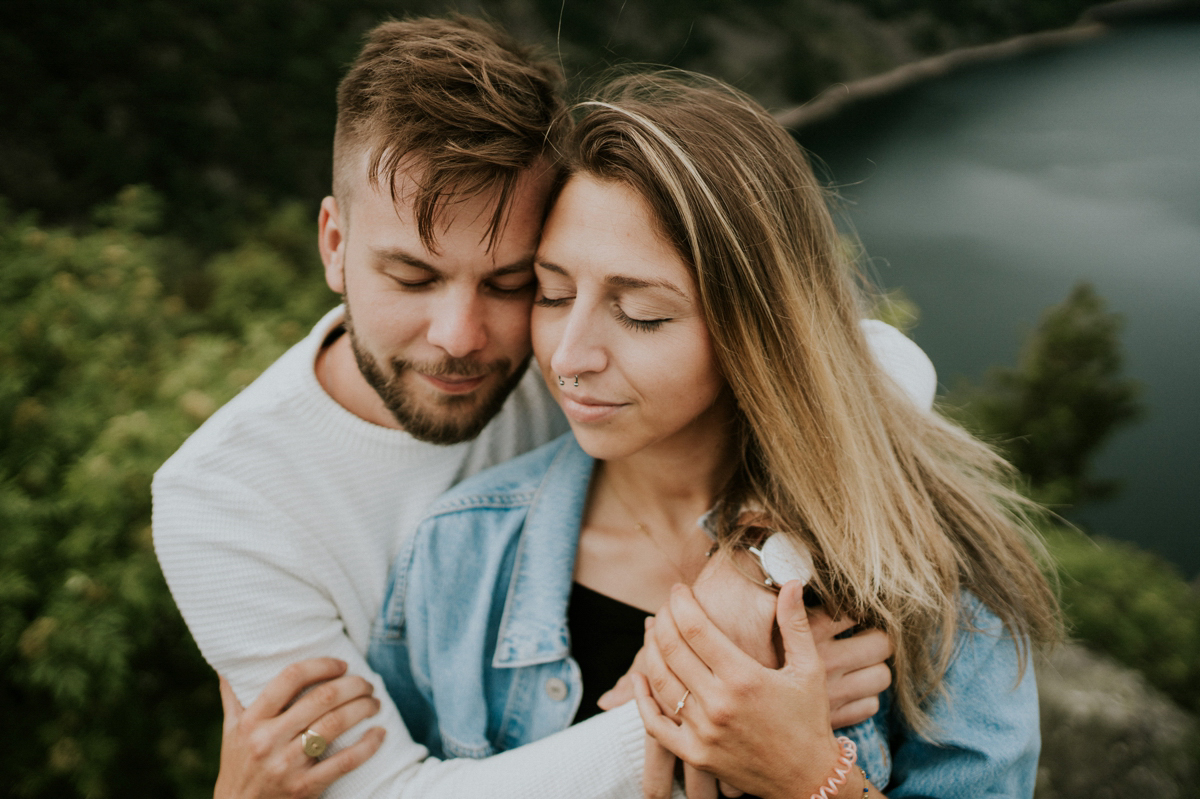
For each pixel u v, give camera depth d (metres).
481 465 1.66
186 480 1.38
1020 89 27.70
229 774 1.37
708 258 1.13
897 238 19.67
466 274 1.25
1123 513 12.18
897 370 1.74
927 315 17.02
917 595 1.29
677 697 1.17
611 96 1.29
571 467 1.50
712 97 1.25
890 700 1.39
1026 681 1.40
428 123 1.18
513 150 1.18
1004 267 18.61
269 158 15.08
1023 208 20.89
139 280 4.54
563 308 1.25
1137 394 8.92
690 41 21.33
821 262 1.31
